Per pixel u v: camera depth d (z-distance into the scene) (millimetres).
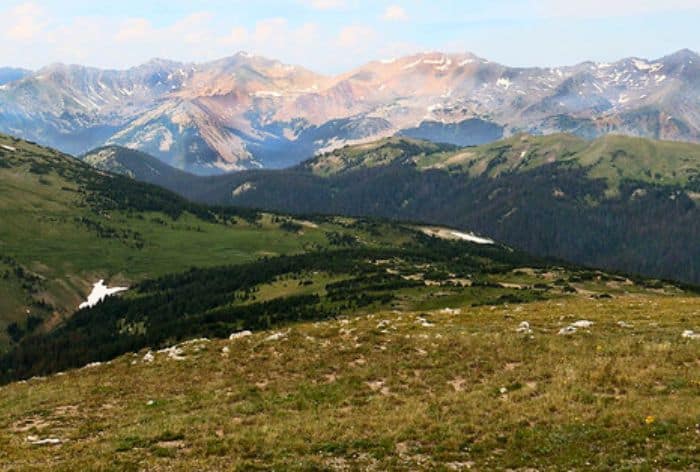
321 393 35781
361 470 24672
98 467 25656
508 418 28500
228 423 31375
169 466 25922
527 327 46188
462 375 36594
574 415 27922
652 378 31859
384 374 38000
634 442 24859
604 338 40656
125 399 38906
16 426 35219
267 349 45781
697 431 25156
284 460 25906
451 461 25234
